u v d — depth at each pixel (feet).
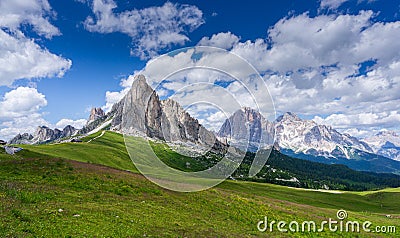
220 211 90.79
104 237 53.26
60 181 93.66
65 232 51.37
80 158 268.00
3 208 58.65
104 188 93.04
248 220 87.86
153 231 62.80
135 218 69.05
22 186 81.41
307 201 237.25
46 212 60.90
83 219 60.95
